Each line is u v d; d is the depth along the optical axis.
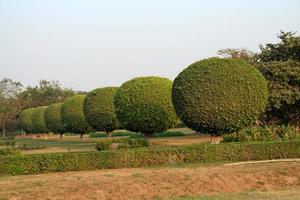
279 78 27.75
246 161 18.72
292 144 19.50
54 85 90.00
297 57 30.20
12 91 76.62
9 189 13.59
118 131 51.59
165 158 18.34
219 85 22.34
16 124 76.25
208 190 13.69
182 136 38.12
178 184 13.96
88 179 14.82
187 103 22.75
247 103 22.45
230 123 22.53
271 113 29.38
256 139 22.11
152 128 28.84
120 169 17.47
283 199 11.88
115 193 13.11
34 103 82.62
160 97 28.58
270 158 19.12
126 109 28.91
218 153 18.81
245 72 22.66
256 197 12.30
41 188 13.58
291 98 27.06
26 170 16.86
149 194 13.19
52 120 50.91
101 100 37.19
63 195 12.84
